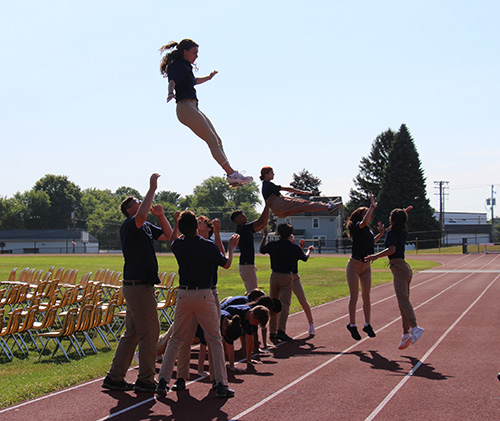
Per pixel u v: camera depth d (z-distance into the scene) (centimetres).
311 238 7812
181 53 597
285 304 1036
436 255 5778
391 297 1773
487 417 559
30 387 695
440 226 7619
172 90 568
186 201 14712
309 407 602
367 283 995
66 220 12550
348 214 8612
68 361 909
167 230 719
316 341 1027
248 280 1023
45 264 3881
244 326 804
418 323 1222
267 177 838
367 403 613
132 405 623
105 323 1060
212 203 12606
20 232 9656
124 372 696
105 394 673
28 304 1505
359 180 8562
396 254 901
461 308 1500
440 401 618
